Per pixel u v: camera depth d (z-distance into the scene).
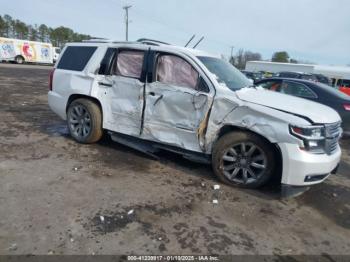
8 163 4.21
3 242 2.57
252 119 3.72
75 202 3.31
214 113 3.95
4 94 10.57
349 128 6.76
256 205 3.62
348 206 3.86
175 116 4.25
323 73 29.67
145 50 4.53
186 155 4.34
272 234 3.06
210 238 2.89
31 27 70.31
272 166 3.78
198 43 5.47
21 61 37.34
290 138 3.51
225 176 4.06
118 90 4.73
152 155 4.77
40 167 4.18
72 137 5.63
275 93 4.52
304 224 3.32
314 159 3.50
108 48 4.93
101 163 4.51
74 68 5.30
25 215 2.98
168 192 3.75
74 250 2.55
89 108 5.05
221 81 4.10
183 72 4.26
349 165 5.58
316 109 3.88
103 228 2.89
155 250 2.65
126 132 4.78
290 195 3.70
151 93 4.40
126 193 3.63
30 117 7.22
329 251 2.88
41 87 13.88
